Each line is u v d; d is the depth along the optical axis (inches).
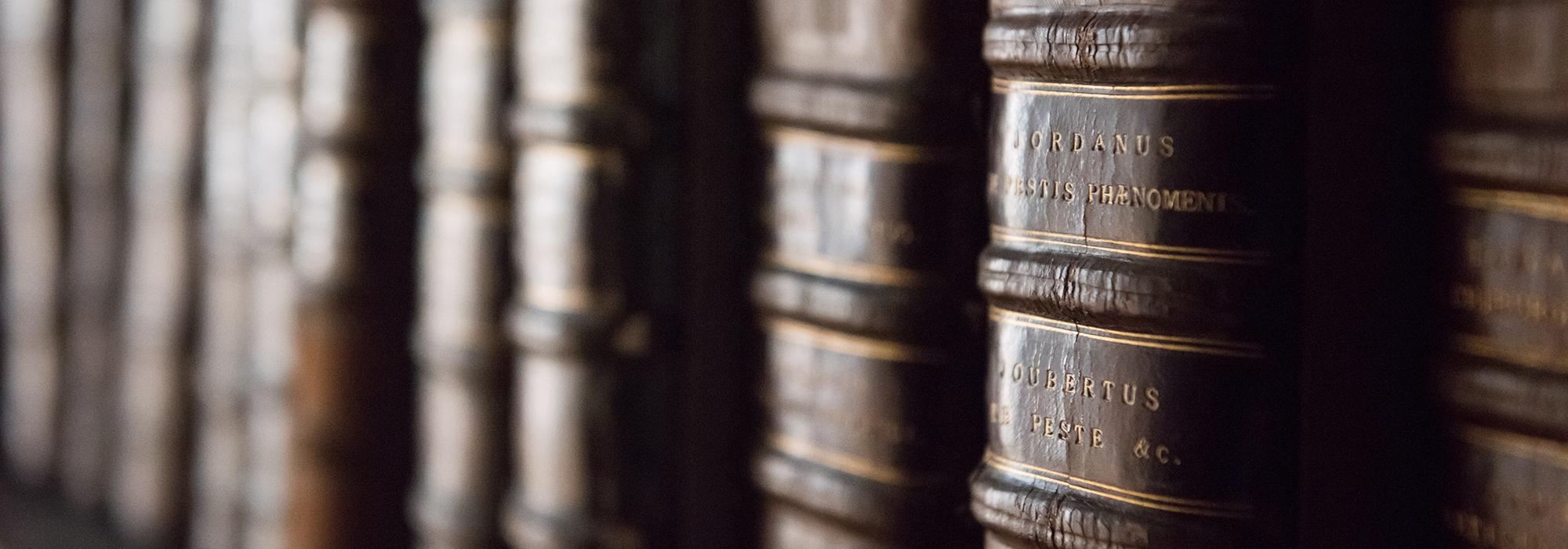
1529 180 13.0
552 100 17.3
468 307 18.5
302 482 19.9
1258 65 13.6
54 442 26.8
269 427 21.0
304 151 19.4
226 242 21.8
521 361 18.2
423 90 18.8
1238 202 13.7
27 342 27.1
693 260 17.0
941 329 15.6
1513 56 13.1
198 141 22.9
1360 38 13.7
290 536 20.1
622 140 17.2
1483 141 13.2
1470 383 13.5
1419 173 13.7
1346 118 13.7
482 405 18.7
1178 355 13.9
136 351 24.0
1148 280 13.8
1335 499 13.9
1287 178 13.8
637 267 17.5
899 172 15.4
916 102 15.2
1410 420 13.9
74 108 25.4
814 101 15.7
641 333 17.5
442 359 18.7
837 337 16.0
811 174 16.0
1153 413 14.0
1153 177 13.8
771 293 16.3
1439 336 13.8
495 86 18.0
